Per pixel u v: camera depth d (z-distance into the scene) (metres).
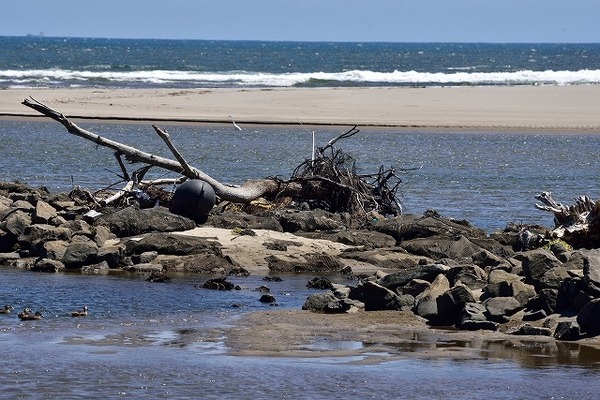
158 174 105.56
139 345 40.91
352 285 54.53
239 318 46.31
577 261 48.50
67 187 91.81
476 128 170.50
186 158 119.19
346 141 146.38
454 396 34.41
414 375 36.97
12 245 62.81
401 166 118.12
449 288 48.56
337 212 78.19
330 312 48.19
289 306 49.72
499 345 41.88
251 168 111.31
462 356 39.91
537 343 42.25
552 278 46.78
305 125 165.50
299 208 77.12
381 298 48.75
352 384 35.59
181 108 183.88
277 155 125.75
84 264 59.31
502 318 45.41
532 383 36.16
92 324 44.59
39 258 59.66
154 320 45.66
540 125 176.38
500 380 36.47
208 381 35.66
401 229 68.88
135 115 170.62
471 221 80.19
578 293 44.88
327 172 78.56
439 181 106.38
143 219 65.06
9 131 145.88
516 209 87.62
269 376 36.44
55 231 61.81
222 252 62.03
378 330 44.34
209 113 177.50
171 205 69.19
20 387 34.50
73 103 185.00
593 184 107.31
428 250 64.88
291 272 60.53
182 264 59.81
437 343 42.09
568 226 64.88
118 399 33.44
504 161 127.31
